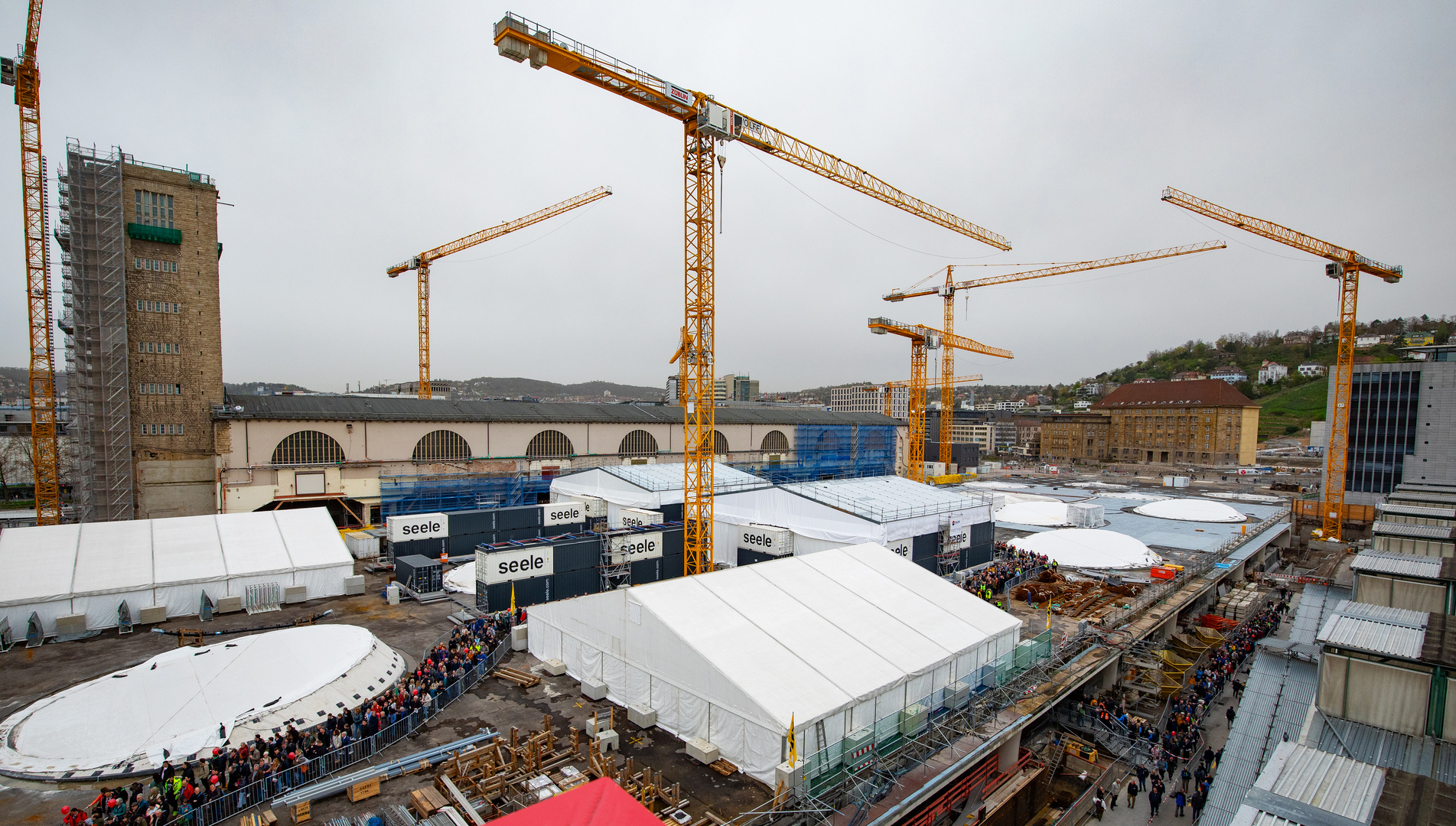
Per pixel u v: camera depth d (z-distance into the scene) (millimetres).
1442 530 36594
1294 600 58375
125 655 37250
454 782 24016
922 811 26078
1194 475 163250
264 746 25391
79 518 69812
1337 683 21578
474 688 33062
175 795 22219
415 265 143375
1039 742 35250
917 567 41312
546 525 64312
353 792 23359
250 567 46438
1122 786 32125
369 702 30625
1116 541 67062
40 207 73125
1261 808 13227
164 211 70500
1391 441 87438
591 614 33312
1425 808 13016
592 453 95125
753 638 29594
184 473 71500
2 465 116000
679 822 22281
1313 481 144125
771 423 116375
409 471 79562
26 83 70812
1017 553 65375
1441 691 19875
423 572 50344
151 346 70000
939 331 139375
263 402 76000
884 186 86875
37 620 38719
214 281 72875
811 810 22797
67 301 69750
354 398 83250
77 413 67875
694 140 59688
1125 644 42312
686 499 57906
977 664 33688
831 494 61000
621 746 27625
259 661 31641
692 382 75500
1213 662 44562
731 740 26156
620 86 53031
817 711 25281
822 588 36219
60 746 25703
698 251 59344
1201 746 34906
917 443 136750
